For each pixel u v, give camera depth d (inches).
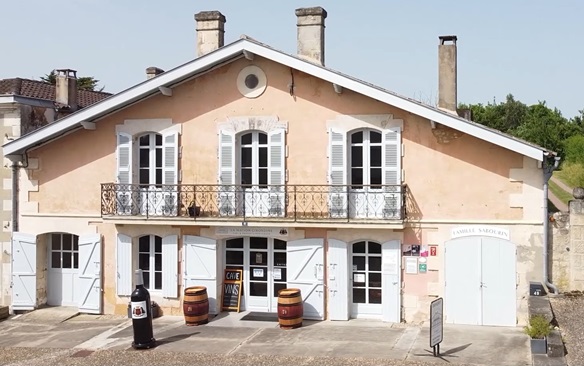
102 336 592.1
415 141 593.0
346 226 588.7
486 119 2044.8
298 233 619.5
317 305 615.2
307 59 634.2
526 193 567.2
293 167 622.2
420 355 490.6
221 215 631.2
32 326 638.5
